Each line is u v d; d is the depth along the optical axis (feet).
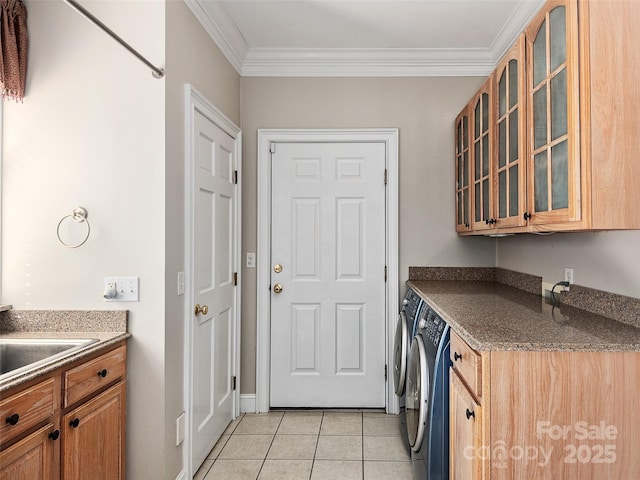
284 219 10.09
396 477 7.19
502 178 6.84
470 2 7.72
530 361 4.36
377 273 10.05
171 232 6.40
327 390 10.10
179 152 6.68
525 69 5.85
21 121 6.25
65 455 4.79
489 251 9.98
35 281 6.23
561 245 7.06
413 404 6.68
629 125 4.49
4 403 3.95
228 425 9.20
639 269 5.21
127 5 6.21
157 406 6.15
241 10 8.00
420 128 10.02
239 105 10.01
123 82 6.21
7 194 6.26
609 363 4.35
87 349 5.19
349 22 8.46
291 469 7.46
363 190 10.07
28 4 6.26
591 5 4.50
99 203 6.21
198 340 7.38
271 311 10.08
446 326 5.88
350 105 10.05
